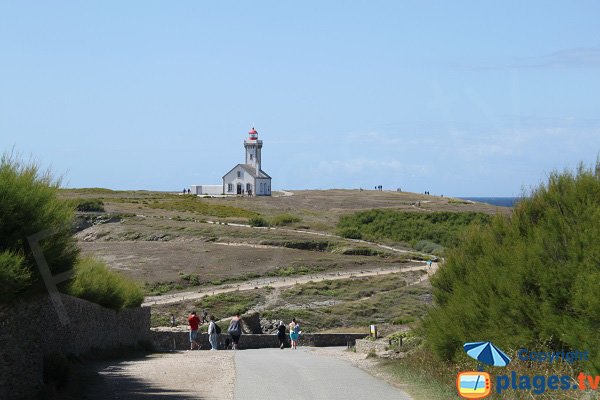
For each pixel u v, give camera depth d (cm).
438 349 2011
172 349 3747
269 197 14362
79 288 2464
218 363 2534
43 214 1752
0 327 1443
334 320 5372
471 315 1867
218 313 5425
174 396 1733
